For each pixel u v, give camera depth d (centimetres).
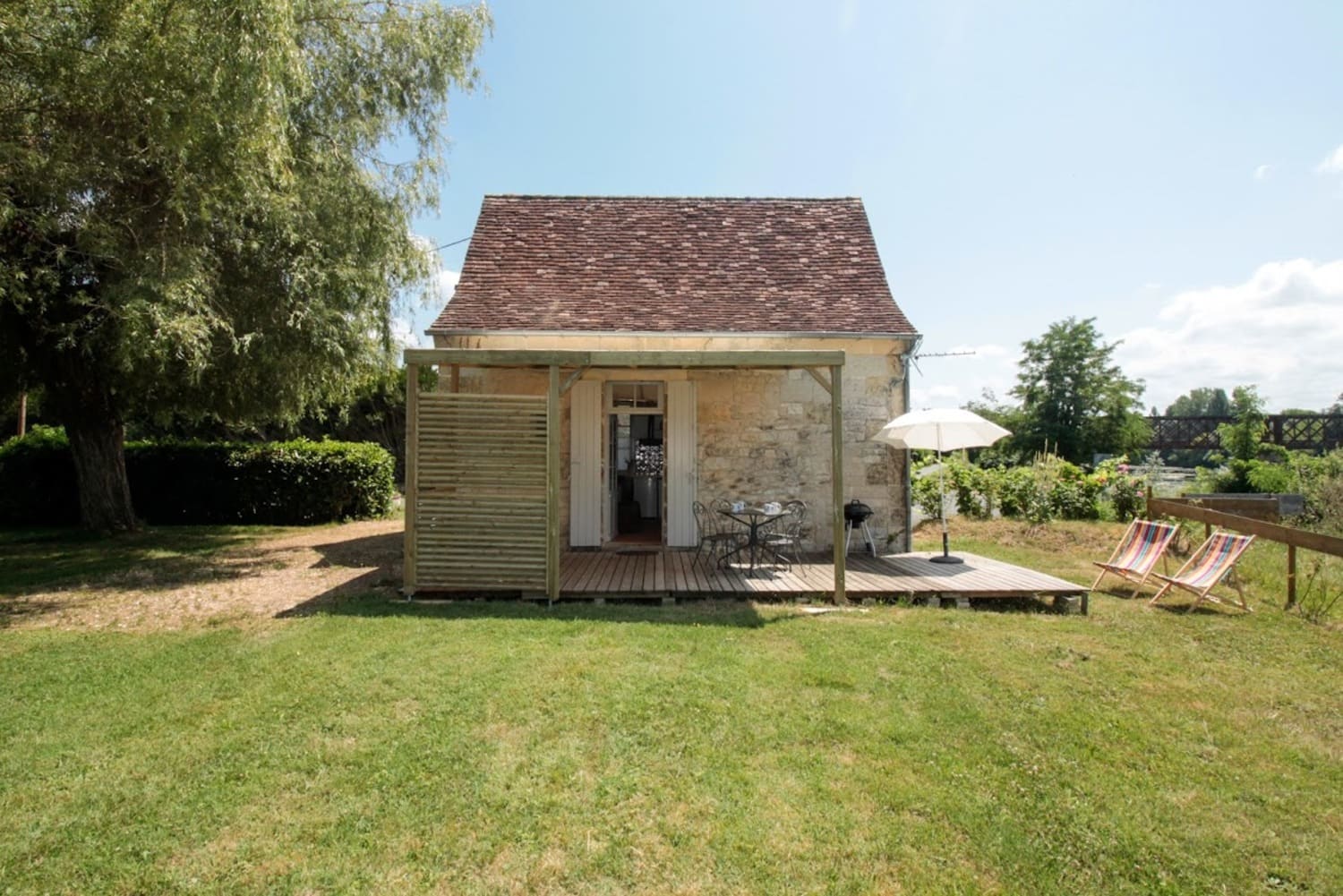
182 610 674
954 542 1203
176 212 811
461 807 314
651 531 1170
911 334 958
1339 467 1633
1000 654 548
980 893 263
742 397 995
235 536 1249
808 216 1180
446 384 955
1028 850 290
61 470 1423
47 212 773
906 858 283
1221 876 278
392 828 298
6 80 689
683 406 991
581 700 430
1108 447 3155
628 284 1032
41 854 280
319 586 792
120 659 512
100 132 757
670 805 319
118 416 1234
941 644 572
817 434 994
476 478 695
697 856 282
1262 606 749
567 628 590
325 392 1125
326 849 283
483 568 696
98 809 310
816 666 503
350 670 482
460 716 407
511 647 534
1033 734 404
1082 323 3216
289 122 895
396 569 905
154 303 747
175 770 345
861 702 441
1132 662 542
